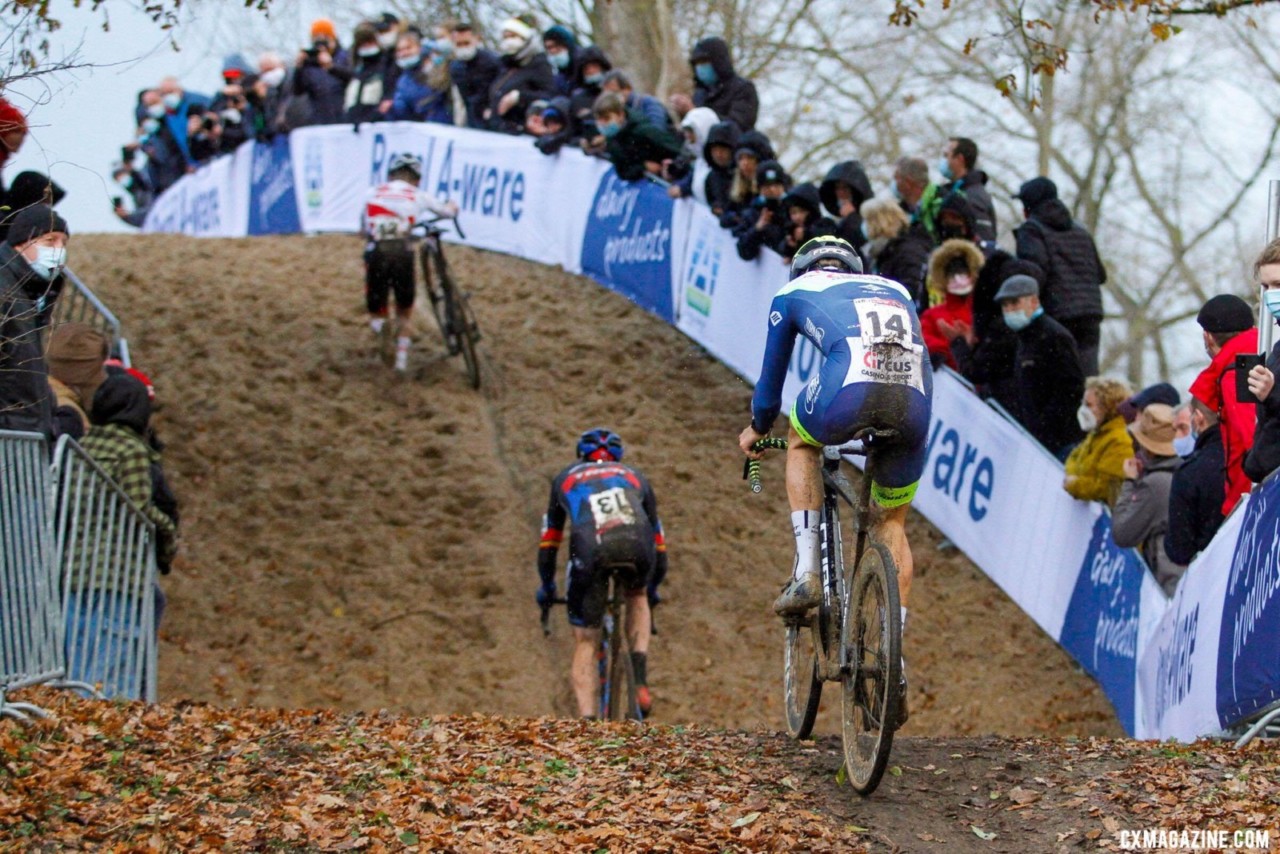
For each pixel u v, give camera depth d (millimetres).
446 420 21938
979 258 17453
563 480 14148
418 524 19359
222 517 19219
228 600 17531
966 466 18484
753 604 17875
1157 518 13953
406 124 31547
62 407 12719
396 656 16719
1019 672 16172
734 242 22859
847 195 19812
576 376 23469
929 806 8453
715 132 22594
